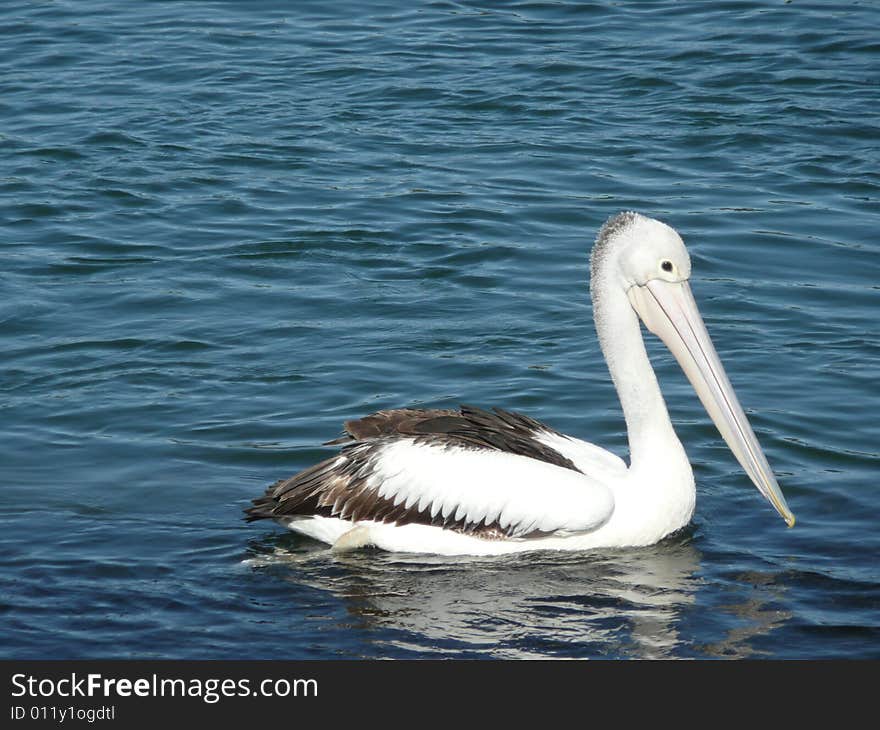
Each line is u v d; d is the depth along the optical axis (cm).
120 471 1426
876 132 2397
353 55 2825
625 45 2867
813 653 1099
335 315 1788
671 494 1294
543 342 1712
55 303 1808
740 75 2673
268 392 1588
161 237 2020
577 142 2378
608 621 1155
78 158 2308
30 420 1525
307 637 1138
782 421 1512
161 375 1628
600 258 1312
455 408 1540
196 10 3120
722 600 1185
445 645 1125
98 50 2844
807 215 2080
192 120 2477
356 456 1309
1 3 3173
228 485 1405
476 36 2939
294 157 2317
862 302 1816
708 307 1806
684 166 2278
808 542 1287
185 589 1213
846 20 2967
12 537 1295
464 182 2212
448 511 1280
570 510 1261
